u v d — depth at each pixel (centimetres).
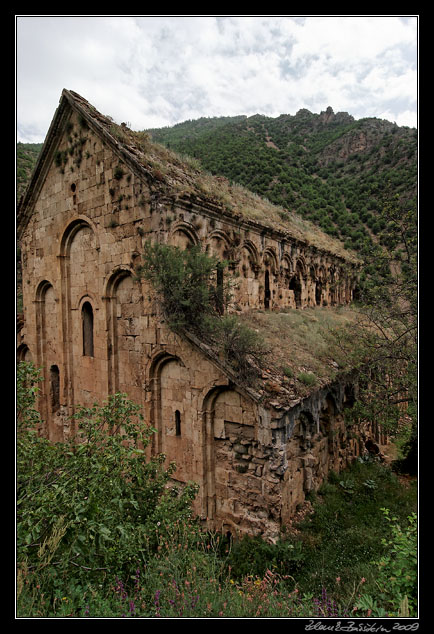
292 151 7750
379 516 1074
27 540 462
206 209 1276
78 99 1334
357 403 1317
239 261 1513
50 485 602
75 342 1523
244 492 941
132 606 445
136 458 690
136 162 1132
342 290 3048
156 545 655
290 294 2062
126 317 1259
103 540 518
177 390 1095
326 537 927
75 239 1493
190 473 1048
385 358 1284
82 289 1457
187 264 1020
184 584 539
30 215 1712
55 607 451
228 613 481
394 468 1519
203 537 771
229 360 961
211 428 1005
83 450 617
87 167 1360
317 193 5416
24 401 770
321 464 1238
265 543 840
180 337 1046
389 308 1328
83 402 1477
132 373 1238
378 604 567
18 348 1905
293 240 2050
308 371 1116
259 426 894
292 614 513
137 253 1168
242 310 1535
